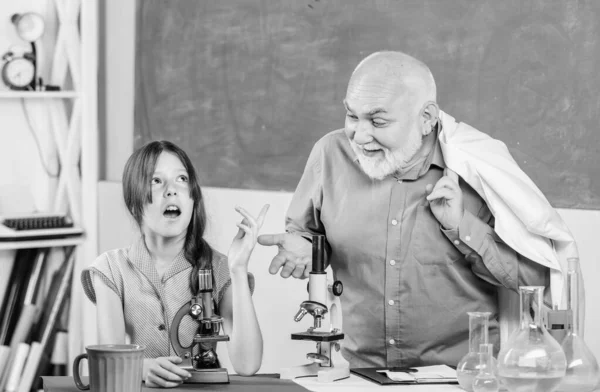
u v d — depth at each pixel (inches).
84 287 109.0
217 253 111.8
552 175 129.2
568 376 89.4
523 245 106.9
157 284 108.1
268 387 94.3
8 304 183.0
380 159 111.3
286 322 170.2
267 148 172.9
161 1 198.7
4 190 185.0
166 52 197.6
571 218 127.0
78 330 188.2
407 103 109.0
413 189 115.6
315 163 123.7
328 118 161.0
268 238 111.0
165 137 198.8
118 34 211.3
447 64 142.3
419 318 115.7
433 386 95.0
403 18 148.5
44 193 189.5
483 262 108.6
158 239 108.7
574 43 125.3
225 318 108.9
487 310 115.6
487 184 109.0
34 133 187.5
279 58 170.4
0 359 179.9
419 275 115.2
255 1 175.3
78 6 187.9
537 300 87.7
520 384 85.7
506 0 133.7
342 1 158.6
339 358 101.0
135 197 108.3
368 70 109.6
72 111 189.6
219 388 93.8
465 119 140.0
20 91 181.0
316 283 99.5
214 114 185.3
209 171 187.0
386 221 116.2
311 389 93.4
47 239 183.2
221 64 183.5
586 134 124.4
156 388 94.0
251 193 175.3
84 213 188.9
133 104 207.3
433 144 115.0
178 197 107.7
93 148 189.5
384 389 93.4
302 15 165.8
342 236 118.3
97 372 84.9
